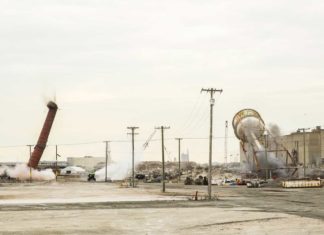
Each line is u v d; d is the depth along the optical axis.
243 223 33.97
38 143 143.88
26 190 90.25
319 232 29.06
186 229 30.89
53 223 34.44
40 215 40.38
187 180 127.94
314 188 97.94
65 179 159.88
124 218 37.72
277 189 93.69
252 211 43.25
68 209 46.38
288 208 46.62
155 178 160.88
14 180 144.62
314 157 144.62
